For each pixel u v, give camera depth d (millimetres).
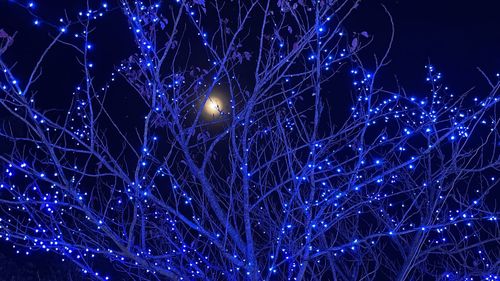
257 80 5266
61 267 9812
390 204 7684
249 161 6883
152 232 6848
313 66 5551
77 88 5801
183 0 5227
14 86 4559
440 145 7297
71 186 4727
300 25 5371
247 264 5098
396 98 6270
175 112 5457
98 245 6094
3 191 9188
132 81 6004
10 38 4379
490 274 6852
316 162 6379
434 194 6961
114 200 7730
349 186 5281
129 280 7914
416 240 6637
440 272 8656
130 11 5156
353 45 5715
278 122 5352
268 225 7332
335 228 7344
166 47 5203
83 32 5273
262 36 5375
